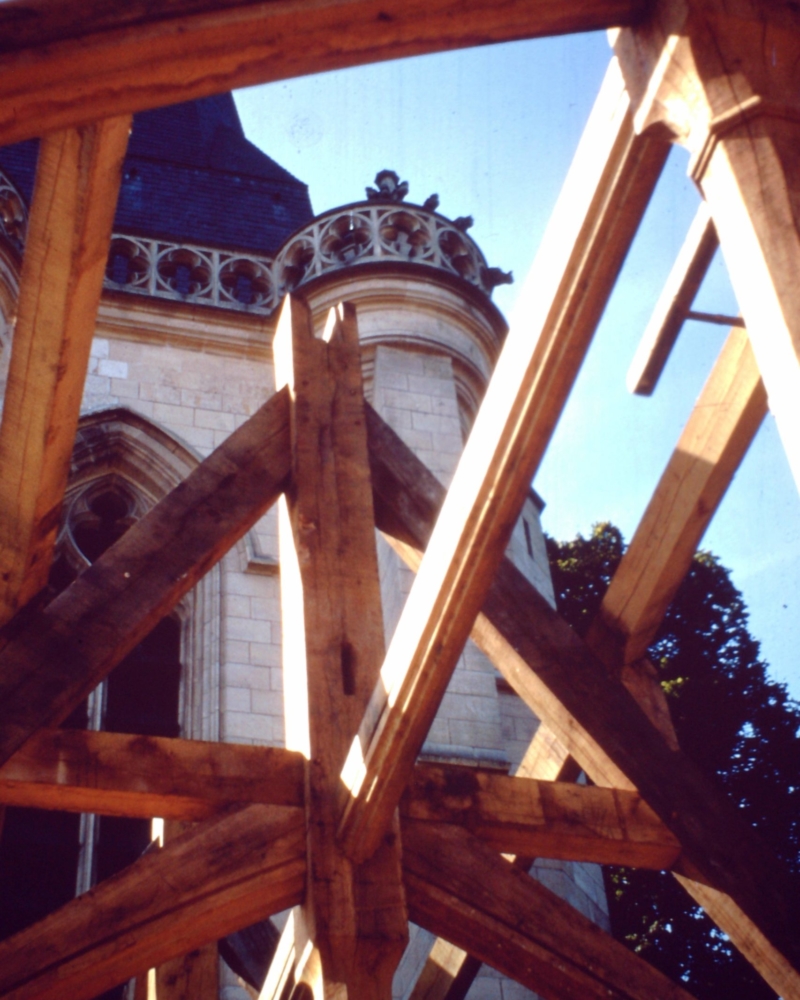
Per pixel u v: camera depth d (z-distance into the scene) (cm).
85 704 1398
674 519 719
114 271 1839
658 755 710
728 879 677
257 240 2500
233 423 1684
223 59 454
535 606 745
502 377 527
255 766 660
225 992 1115
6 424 627
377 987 614
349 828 632
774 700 2389
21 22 434
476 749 1273
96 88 446
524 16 474
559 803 687
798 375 404
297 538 730
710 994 2059
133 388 1670
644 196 483
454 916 646
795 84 447
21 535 642
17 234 1752
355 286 1738
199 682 1395
